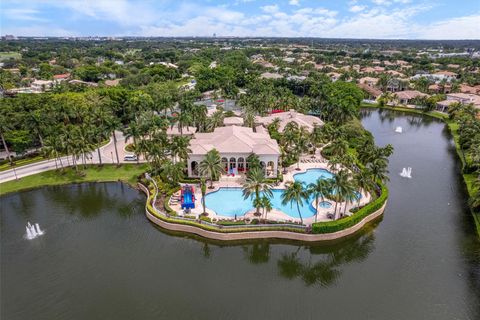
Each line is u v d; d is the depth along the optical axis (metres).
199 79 195.75
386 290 45.28
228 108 152.00
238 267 50.16
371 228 59.47
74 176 78.44
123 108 120.50
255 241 54.75
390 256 52.31
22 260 50.16
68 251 52.50
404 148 105.56
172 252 52.78
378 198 63.38
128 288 44.78
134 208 66.06
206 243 55.00
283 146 87.44
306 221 57.59
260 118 112.88
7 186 73.12
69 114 99.88
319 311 41.41
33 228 57.59
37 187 73.50
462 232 58.28
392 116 152.88
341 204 63.84
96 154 91.69
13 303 42.19
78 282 45.78
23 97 107.75
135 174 79.44
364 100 181.88
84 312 40.84
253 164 66.50
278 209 62.25
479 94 166.25
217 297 43.59
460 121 118.69
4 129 80.31
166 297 43.28
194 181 72.25
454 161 93.69
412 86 195.38
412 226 60.16
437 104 155.62
